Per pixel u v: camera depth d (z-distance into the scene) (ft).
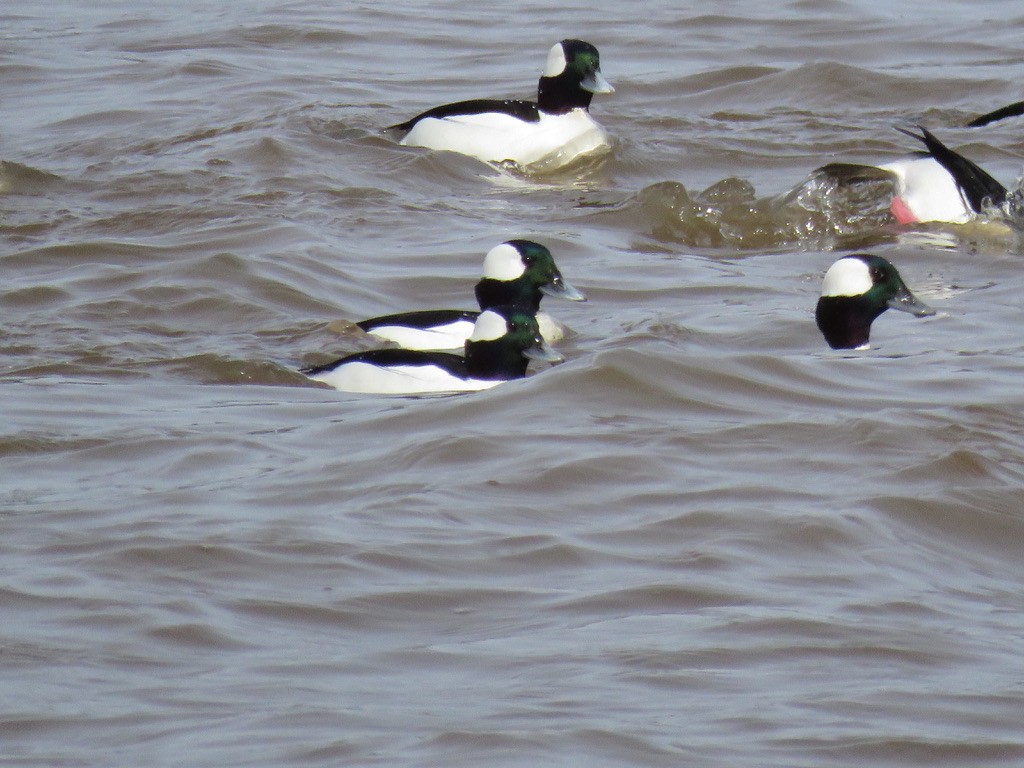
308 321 54.85
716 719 25.80
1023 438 40.52
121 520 33.78
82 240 63.00
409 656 27.96
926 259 64.49
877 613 30.22
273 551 32.12
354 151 78.28
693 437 39.40
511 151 77.97
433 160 77.36
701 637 28.84
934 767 24.68
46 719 25.39
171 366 49.47
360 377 47.62
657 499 35.47
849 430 40.06
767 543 33.24
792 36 102.89
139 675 26.99
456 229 67.26
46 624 28.78
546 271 55.42
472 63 97.96
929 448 39.09
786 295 58.85
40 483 36.70
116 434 40.65
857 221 69.21
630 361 44.04
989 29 104.32
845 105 88.69
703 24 105.91
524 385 43.16
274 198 70.18
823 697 26.71
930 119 85.87
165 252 62.49
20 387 46.06
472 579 31.24
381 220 68.03
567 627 29.22
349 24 105.91
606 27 105.29
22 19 107.45
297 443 39.91
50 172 73.15
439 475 36.81
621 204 70.64
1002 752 25.11
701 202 70.13
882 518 34.81
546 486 36.06
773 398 43.27
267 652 28.02
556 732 25.14
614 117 85.71
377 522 33.86
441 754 24.44
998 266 63.26
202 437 40.32
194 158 75.77
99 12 110.01
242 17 107.76
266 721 25.43
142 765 24.03
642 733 25.23
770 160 79.15
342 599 30.14
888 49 100.01
